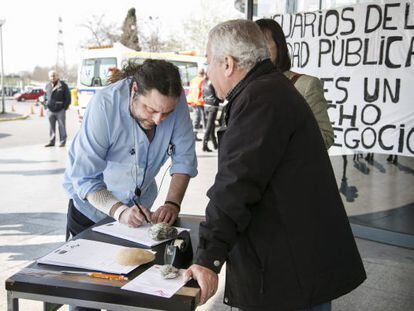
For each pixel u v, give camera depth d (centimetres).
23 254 359
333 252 146
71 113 2270
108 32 3122
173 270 144
